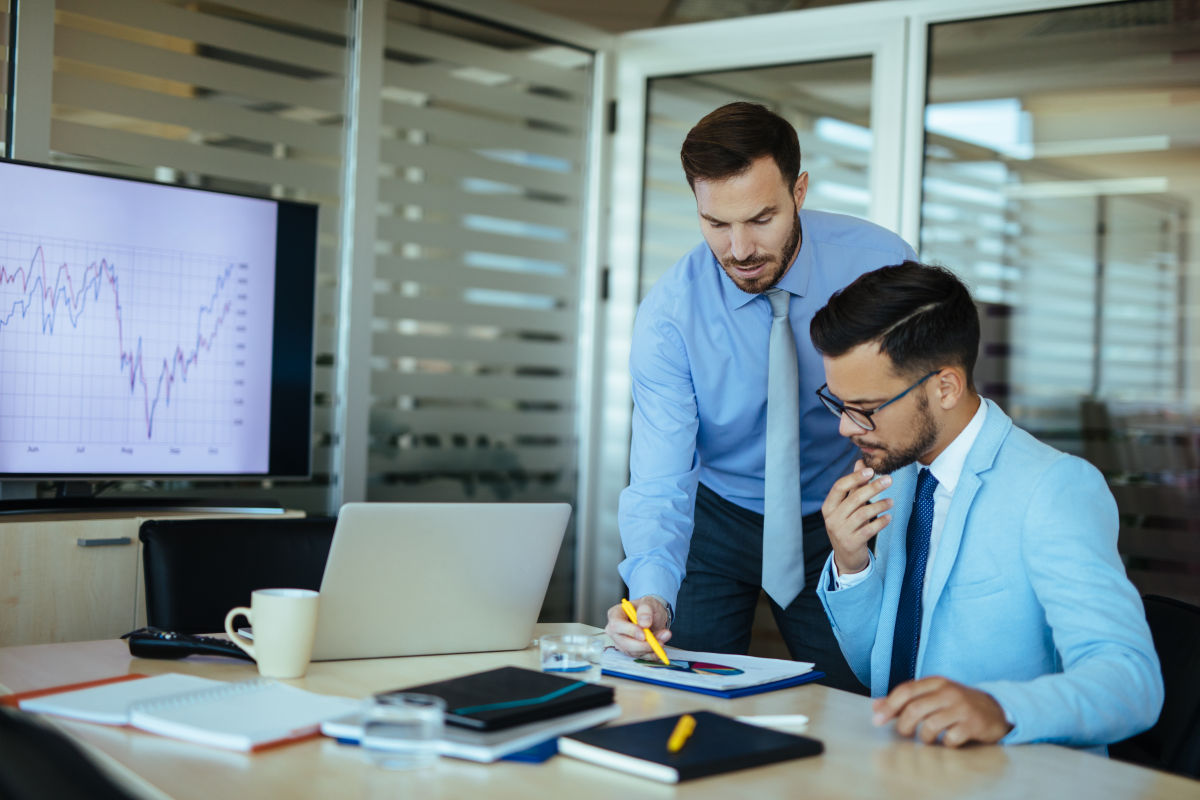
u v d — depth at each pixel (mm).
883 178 3586
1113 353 3352
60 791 574
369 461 3557
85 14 2906
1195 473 3250
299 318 3102
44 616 2506
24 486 2852
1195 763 1271
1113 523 1402
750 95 3842
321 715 1154
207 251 2943
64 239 2723
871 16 3594
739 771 1062
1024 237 3453
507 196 3879
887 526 1628
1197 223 3254
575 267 4098
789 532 2174
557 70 3992
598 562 4121
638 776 1035
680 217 3986
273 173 3301
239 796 942
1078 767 1115
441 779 1008
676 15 4359
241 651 1446
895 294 1410
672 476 2123
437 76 3666
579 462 4121
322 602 1450
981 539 1452
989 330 3496
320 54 3393
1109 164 3355
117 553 2605
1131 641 1271
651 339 2191
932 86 3564
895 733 1224
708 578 2439
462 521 1508
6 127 2791
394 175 3564
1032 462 1444
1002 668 1444
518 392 3945
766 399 2238
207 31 3141
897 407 1438
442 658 1530
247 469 3023
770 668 1512
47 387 2711
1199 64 3256
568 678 1266
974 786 1042
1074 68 3398
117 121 2975
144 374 2850
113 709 1158
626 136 4062
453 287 3742
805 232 2170
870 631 1603
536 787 994
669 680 1417
